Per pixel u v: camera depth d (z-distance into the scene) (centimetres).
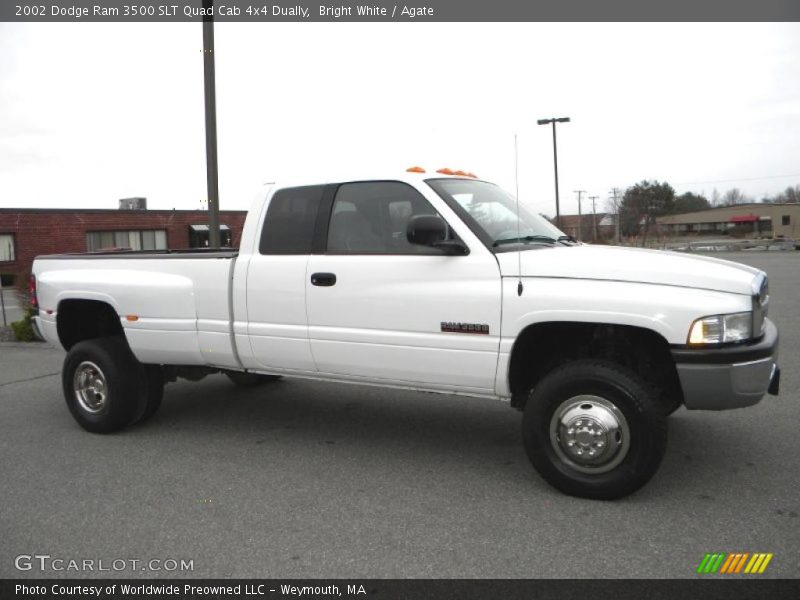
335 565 332
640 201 8119
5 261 2745
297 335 475
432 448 509
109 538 366
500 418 585
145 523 383
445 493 419
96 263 567
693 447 485
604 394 384
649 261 391
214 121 882
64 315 590
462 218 427
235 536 365
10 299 2186
